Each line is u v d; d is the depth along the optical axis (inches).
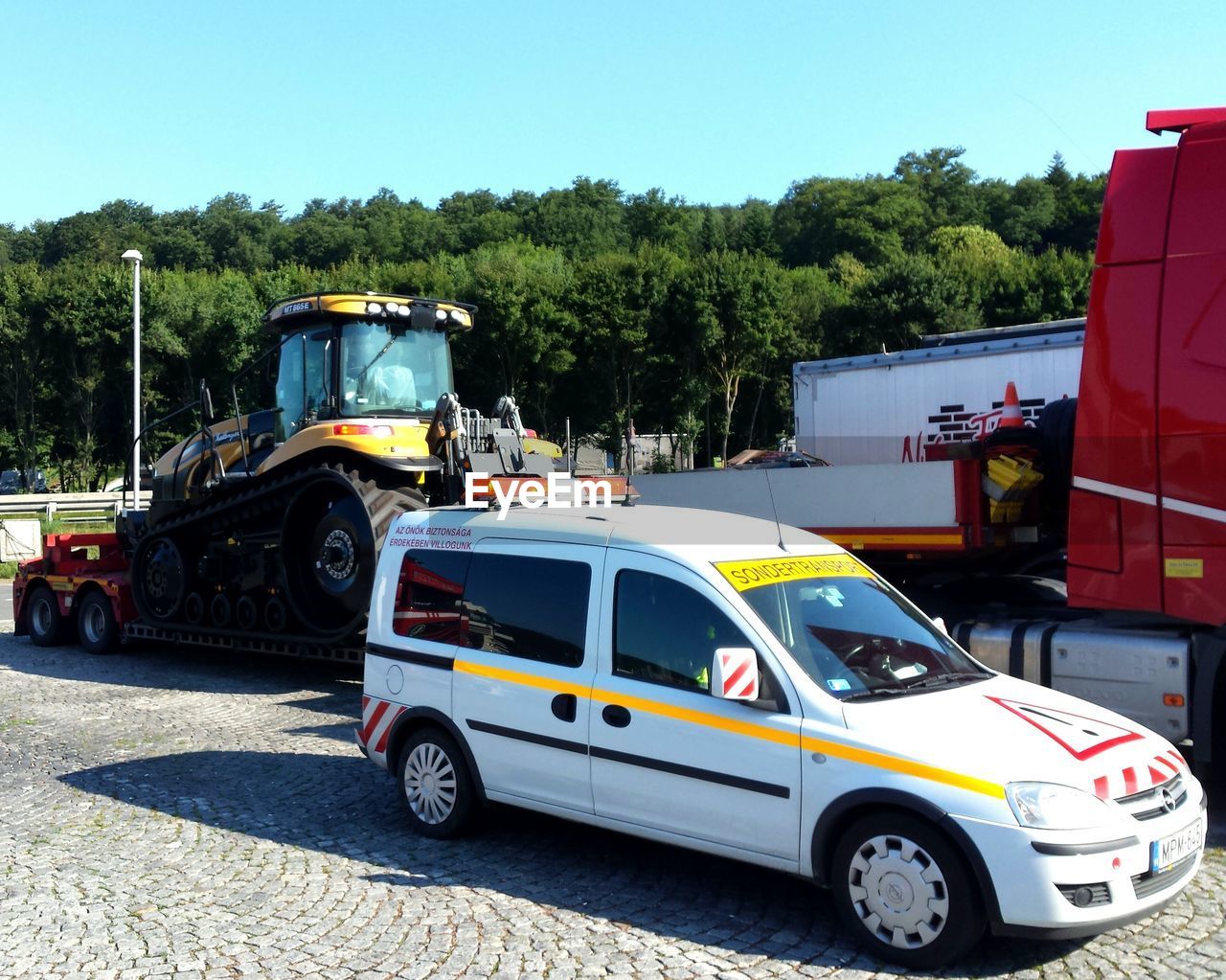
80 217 3590.1
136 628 519.5
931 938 163.2
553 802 211.2
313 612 436.8
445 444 416.5
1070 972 163.9
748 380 1927.9
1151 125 244.7
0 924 190.5
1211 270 236.8
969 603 309.7
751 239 3304.6
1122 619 263.4
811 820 174.6
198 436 524.4
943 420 539.2
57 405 1979.6
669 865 217.5
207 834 242.5
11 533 1087.0
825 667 187.3
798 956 171.3
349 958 174.1
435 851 227.9
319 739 339.0
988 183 3299.7
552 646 214.8
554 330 1729.8
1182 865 169.8
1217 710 244.2
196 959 174.7
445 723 230.7
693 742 188.7
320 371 448.1
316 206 4503.0
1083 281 1785.2
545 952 174.7
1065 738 174.6
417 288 1923.0
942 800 161.8
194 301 1930.4
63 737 349.1
